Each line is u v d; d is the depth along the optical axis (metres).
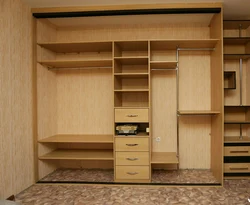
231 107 3.14
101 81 3.49
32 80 2.85
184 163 3.40
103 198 2.45
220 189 2.65
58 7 2.83
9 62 2.39
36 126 2.91
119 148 2.88
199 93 3.37
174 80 3.38
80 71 3.53
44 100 3.17
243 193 2.53
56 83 3.56
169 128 3.41
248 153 2.92
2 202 1.75
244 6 2.78
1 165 2.25
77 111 3.54
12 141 2.43
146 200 2.39
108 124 3.49
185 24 3.36
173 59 3.38
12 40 2.45
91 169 3.48
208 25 3.34
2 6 2.28
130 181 2.87
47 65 3.24
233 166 2.92
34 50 2.88
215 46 3.02
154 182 2.86
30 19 2.83
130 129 2.90
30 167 2.80
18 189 2.54
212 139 3.20
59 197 2.48
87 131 3.53
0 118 2.24
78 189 2.71
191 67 3.38
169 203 2.31
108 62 3.03
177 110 3.25
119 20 3.23
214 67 3.07
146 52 3.40
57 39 3.54
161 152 3.37
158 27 3.39
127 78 3.40
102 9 2.81
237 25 3.17
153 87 3.41
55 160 3.47
